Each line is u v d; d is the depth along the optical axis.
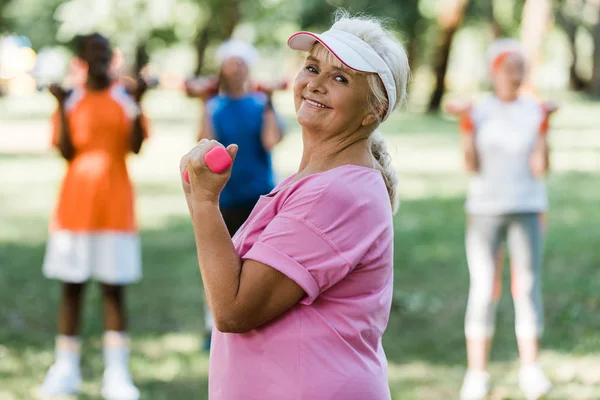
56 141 7.04
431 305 10.38
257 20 48.53
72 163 7.09
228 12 41.31
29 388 7.49
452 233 15.05
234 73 8.03
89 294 10.85
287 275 3.00
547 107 7.10
